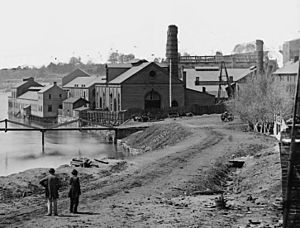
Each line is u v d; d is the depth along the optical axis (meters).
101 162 51.44
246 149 57.81
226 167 47.94
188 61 169.62
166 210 28.25
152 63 120.25
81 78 159.88
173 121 103.44
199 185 38.19
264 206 29.09
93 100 140.00
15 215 27.83
